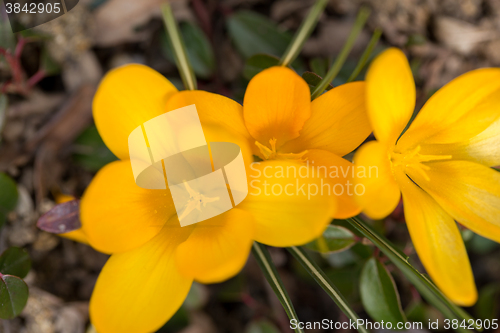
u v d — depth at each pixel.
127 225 0.14
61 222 0.16
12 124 0.21
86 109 0.21
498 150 0.16
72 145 0.21
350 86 0.15
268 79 0.14
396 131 0.15
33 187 0.21
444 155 0.16
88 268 0.21
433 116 0.15
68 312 0.20
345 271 0.21
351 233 0.18
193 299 0.21
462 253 0.15
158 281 0.15
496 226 0.15
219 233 0.15
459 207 0.16
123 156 0.15
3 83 0.21
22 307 0.17
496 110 0.15
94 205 0.13
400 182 0.16
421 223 0.15
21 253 0.17
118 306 0.14
